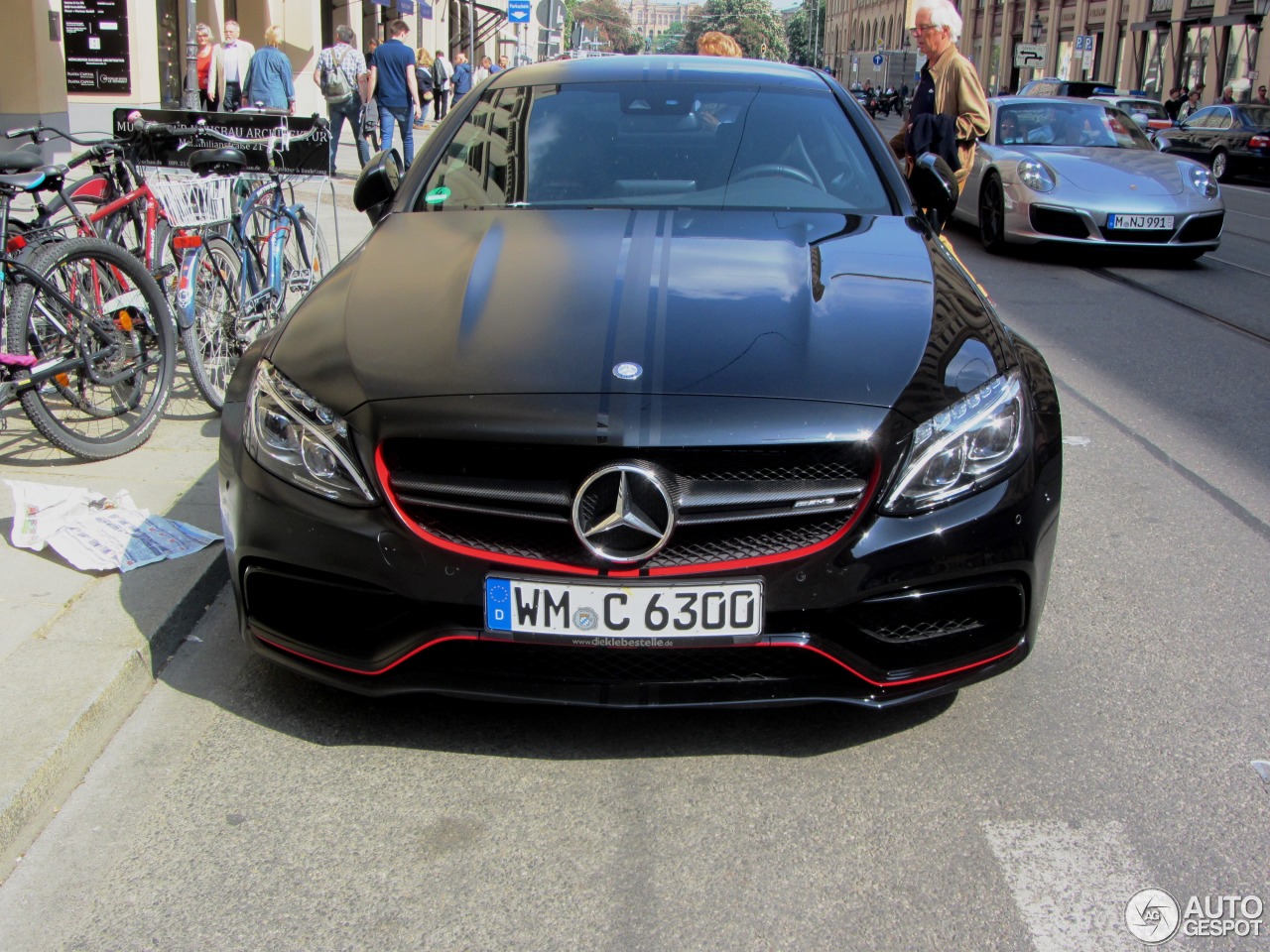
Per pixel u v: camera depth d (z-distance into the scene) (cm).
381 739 270
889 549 241
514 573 240
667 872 227
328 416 251
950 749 268
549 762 261
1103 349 662
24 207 414
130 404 436
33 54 1352
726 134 376
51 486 378
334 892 220
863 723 278
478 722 276
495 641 245
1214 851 234
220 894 219
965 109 606
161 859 229
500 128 383
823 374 250
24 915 214
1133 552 381
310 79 2166
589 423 237
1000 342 278
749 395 244
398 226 338
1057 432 273
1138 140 1062
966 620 257
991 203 1005
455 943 208
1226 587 355
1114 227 930
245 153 521
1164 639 322
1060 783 255
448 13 3781
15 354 388
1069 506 421
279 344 277
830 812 245
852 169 368
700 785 253
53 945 206
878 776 257
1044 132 1055
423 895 220
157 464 423
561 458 239
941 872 227
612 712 281
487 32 4119
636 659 250
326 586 254
